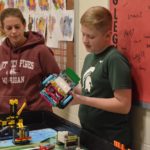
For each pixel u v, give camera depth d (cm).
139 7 135
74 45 195
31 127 137
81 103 119
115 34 150
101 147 105
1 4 290
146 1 132
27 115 141
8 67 171
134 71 140
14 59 171
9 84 171
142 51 135
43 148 110
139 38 137
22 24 169
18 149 111
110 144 101
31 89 167
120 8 146
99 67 131
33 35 175
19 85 169
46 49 171
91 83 134
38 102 166
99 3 168
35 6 240
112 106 122
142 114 140
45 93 112
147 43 133
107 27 128
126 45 144
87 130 127
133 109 144
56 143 116
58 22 211
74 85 113
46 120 143
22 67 169
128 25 142
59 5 208
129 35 142
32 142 117
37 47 170
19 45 172
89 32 125
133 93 141
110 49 131
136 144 144
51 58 170
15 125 128
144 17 133
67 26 201
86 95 137
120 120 132
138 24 137
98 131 133
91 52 135
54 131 130
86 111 136
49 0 220
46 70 169
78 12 189
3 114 136
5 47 174
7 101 168
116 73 124
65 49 206
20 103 165
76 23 192
